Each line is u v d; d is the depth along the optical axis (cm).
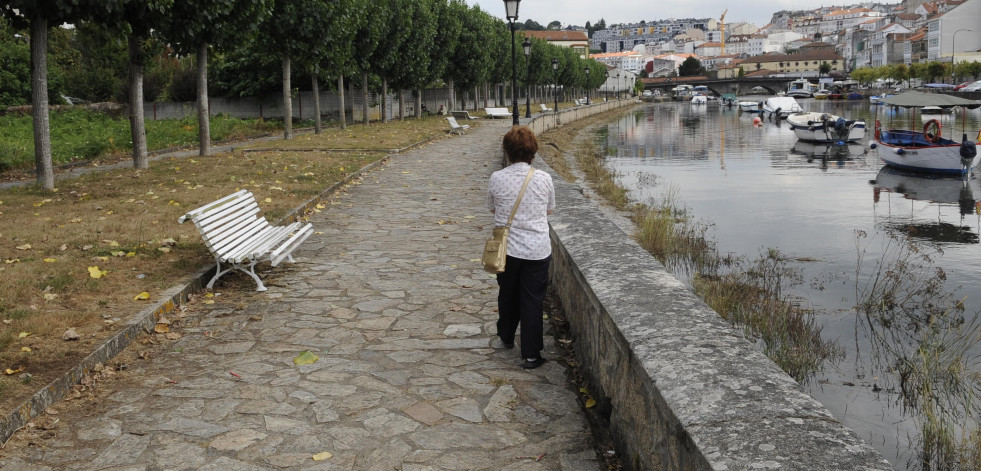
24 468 399
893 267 1297
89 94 5231
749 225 1716
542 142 3297
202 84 2038
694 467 260
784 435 252
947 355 843
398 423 455
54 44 5381
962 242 1560
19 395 462
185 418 462
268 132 3522
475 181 1638
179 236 940
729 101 12231
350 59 3466
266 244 797
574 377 531
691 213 1862
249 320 664
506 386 513
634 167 3017
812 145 4162
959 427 661
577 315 561
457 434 440
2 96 4056
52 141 2434
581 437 435
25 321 588
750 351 339
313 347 594
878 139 3173
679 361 329
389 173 1789
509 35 6669
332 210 1264
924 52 14175
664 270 510
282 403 484
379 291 760
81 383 512
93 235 932
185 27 1605
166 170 1675
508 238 539
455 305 711
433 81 4959
